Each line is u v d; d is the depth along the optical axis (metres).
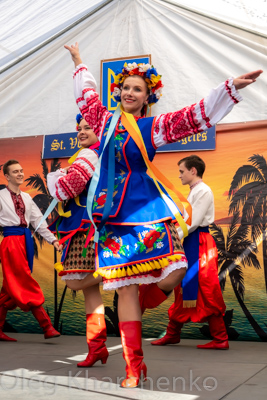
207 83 4.30
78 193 2.83
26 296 4.14
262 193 4.19
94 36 4.61
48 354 3.41
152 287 2.49
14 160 4.44
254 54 4.16
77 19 4.55
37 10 4.21
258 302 4.11
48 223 4.72
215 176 4.32
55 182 2.83
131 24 4.52
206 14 4.25
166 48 4.42
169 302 4.32
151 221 2.31
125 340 2.32
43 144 4.79
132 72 2.58
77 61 2.79
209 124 2.30
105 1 4.50
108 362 3.01
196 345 3.86
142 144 2.37
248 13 3.99
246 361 3.10
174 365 2.93
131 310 2.34
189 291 3.62
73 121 4.70
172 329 3.86
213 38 4.31
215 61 4.29
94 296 2.94
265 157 4.19
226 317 4.17
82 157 2.86
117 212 2.34
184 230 2.37
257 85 4.21
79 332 4.55
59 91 4.75
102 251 2.36
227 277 4.20
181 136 2.36
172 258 2.26
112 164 2.36
